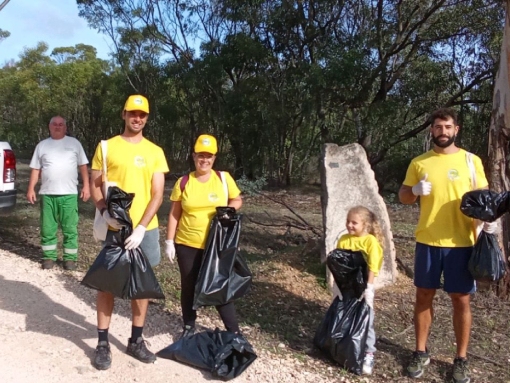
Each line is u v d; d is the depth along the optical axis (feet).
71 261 22.80
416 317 15.11
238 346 13.82
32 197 22.53
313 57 72.74
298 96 73.00
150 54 94.84
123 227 12.76
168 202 51.39
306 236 33.71
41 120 145.18
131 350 14.02
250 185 34.86
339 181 22.38
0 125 165.78
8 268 21.85
